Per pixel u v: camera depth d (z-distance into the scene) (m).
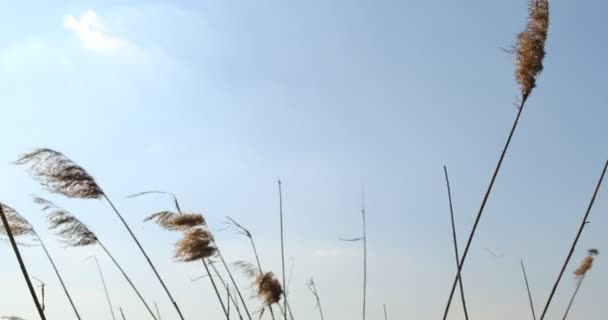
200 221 3.63
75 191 3.42
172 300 3.51
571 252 3.18
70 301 3.37
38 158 3.40
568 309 3.61
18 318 3.19
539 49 3.05
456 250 3.22
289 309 3.64
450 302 3.19
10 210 3.33
